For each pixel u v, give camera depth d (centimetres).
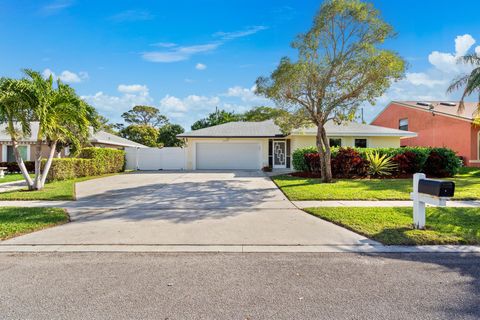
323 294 325
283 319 275
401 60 1109
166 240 524
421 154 1509
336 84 1218
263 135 2134
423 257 440
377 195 945
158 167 2333
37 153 1121
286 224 630
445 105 2547
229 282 358
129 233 566
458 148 2138
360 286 344
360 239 523
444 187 508
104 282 357
